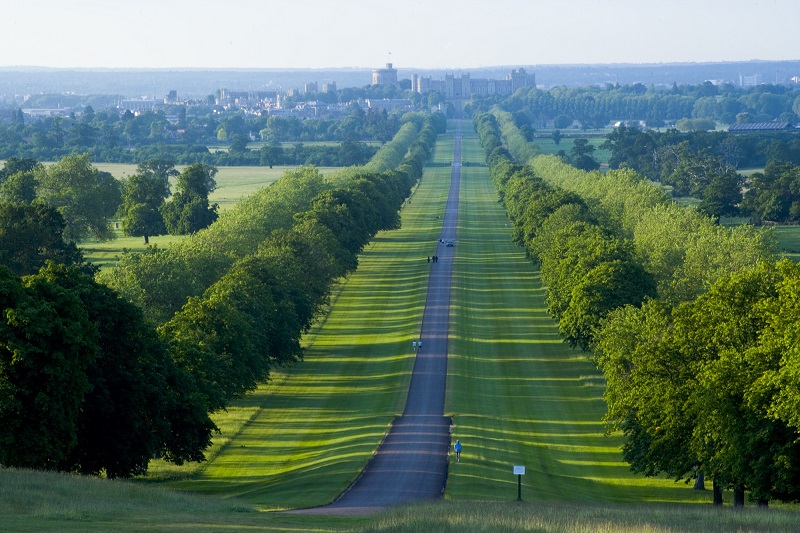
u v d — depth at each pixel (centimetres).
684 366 9612
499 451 11875
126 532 5988
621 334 11344
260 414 13925
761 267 9619
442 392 14925
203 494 9781
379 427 12975
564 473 11231
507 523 6588
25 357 8631
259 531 6278
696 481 10769
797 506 9575
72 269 10331
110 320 9906
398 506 8206
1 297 8881
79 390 8994
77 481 7944
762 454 8350
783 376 7862
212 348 13175
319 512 8400
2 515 6419
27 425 8750
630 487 10762
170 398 10288
